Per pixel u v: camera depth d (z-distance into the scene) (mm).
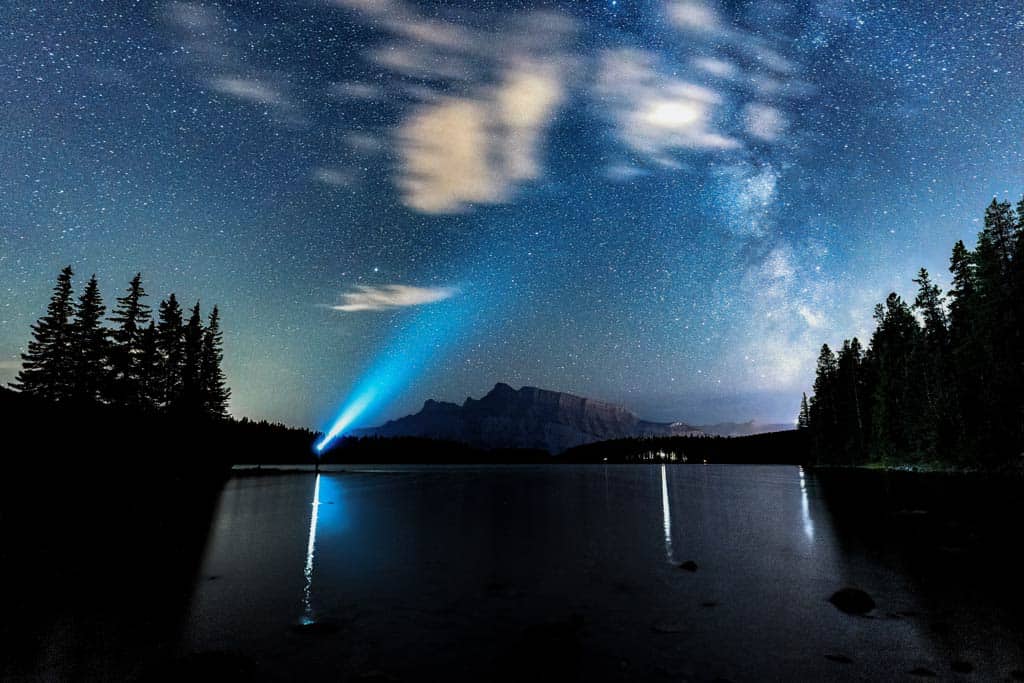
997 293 51812
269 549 17422
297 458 122125
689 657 8117
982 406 52781
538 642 8773
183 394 64438
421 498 38000
